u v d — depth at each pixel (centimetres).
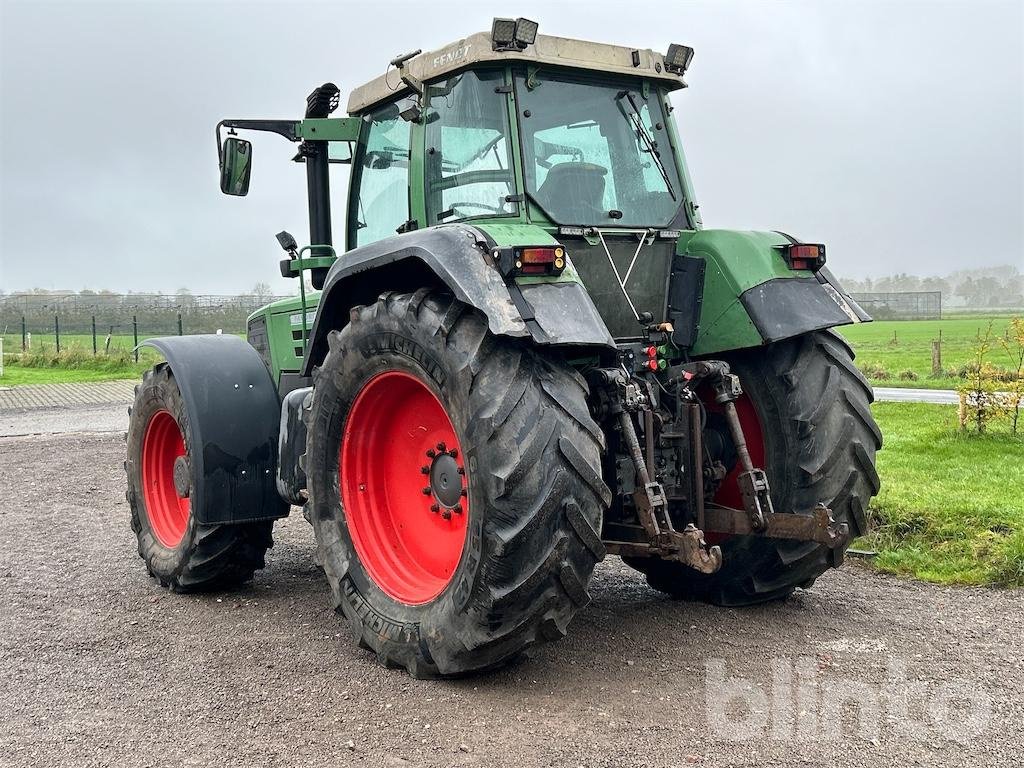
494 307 340
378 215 502
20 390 2025
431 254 362
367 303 443
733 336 432
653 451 405
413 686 373
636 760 303
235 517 498
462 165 430
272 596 520
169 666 404
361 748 317
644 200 458
